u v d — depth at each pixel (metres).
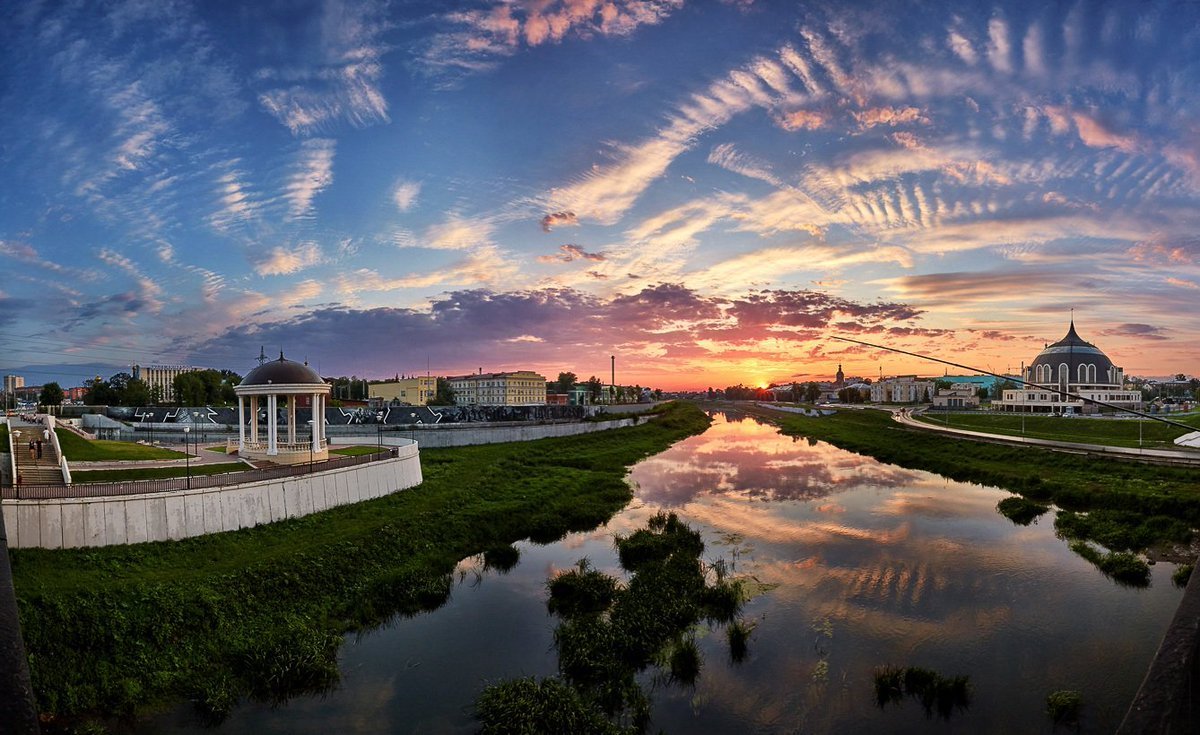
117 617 26.89
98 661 25.22
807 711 23.36
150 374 196.88
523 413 119.31
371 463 49.78
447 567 38.59
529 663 27.11
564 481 64.25
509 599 34.16
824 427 133.00
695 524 48.22
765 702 23.95
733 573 36.94
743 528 46.94
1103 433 98.06
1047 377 165.88
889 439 101.06
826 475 71.31
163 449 59.09
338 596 33.19
